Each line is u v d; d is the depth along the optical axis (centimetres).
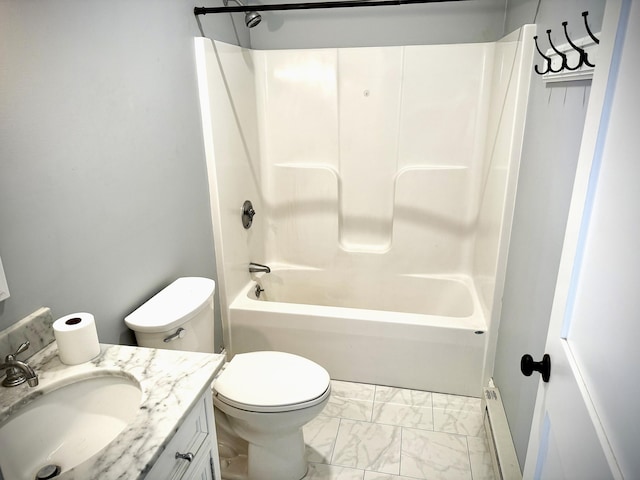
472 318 217
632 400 62
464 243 266
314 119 261
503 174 199
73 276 127
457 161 254
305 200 275
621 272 69
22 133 106
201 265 207
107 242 140
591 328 80
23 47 104
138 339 151
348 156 266
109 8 133
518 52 181
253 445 169
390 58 243
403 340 216
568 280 91
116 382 115
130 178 149
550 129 144
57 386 107
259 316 228
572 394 84
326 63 249
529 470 110
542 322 137
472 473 179
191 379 110
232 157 226
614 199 73
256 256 272
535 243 152
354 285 285
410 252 273
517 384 167
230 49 216
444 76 241
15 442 99
